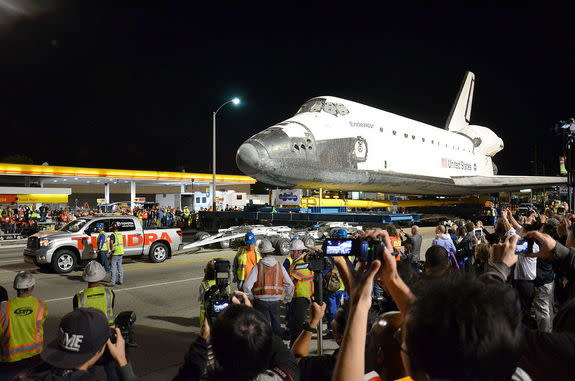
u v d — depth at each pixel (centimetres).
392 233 838
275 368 211
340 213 1798
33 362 408
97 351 208
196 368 234
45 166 3244
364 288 145
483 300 105
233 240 1839
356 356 137
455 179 2456
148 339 655
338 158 1814
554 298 702
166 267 1361
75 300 482
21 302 407
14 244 2186
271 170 1639
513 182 2553
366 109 2061
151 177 3794
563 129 1232
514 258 258
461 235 927
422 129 2341
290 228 1788
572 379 168
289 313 654
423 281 130
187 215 3003
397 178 2055
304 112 1922
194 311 829
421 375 108
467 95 3197
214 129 2566
